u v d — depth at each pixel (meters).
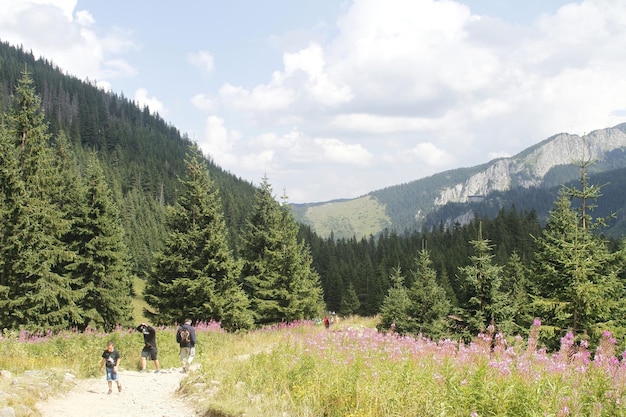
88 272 29.59
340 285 86.12
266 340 22.50
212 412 9.01
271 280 31.75
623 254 17.31
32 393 9.69
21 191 23.89
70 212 29.97
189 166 30.91
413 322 25.52
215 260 29.17
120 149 175.38
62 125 156.25
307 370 9.84
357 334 14.12
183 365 16.06
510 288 38.41
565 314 16.27
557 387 6.13
